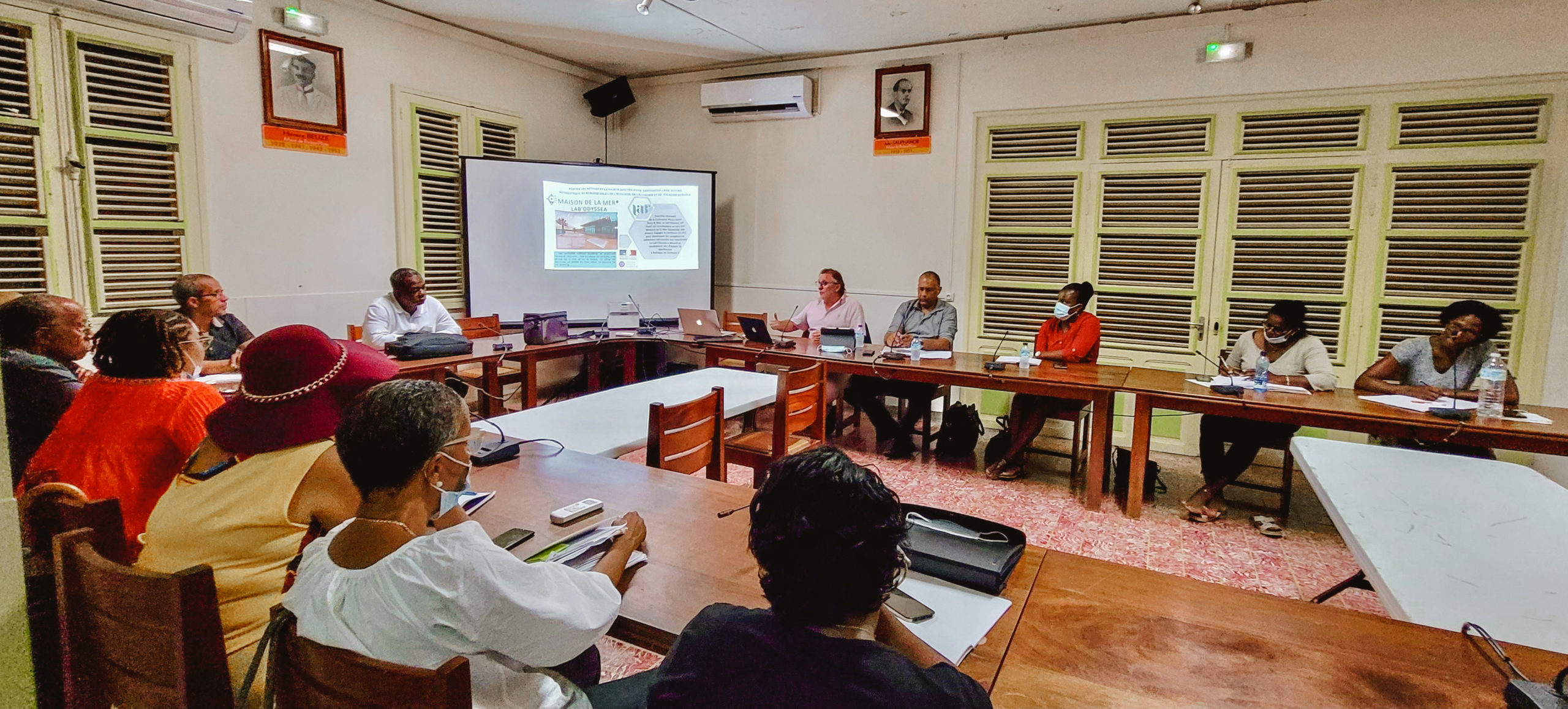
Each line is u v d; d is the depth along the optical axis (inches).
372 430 39.6
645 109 245.6
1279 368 139.3
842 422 189.6
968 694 29.5
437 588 37.0
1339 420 112.3
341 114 171.9
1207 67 172.2
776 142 225.9
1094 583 52.7
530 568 39.9
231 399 53.1
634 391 120.9
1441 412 109.0
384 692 33.4
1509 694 38.1
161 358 69.3
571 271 212.8
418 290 166.2
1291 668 42.7
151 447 66.2
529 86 217.0
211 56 150.0
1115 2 165.0
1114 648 44.6
